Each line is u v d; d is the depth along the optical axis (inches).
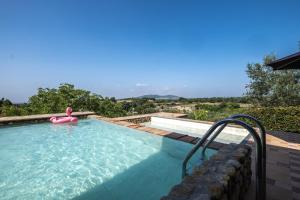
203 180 79.7
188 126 408.8
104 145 271.6
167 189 157.5
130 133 314.8
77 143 280.4
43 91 547.8
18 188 160.2
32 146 267.3
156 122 477.1
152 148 256.1
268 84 550.6
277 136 270.5
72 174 186.1
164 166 199.5
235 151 114.1
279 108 336.5
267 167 154.5
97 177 179.5
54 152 245.8
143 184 166.1
